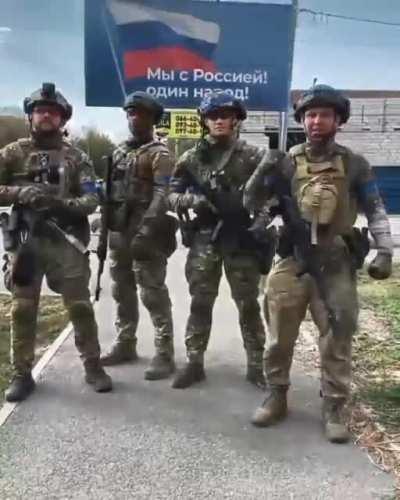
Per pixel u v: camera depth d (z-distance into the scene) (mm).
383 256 3570
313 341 5570
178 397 4277
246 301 4355
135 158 4504
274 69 9039
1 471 3303
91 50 8969
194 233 4355
